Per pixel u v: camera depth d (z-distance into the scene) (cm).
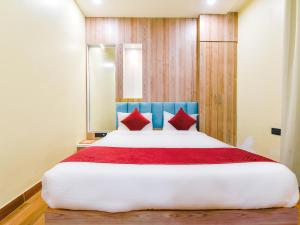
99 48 422
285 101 249
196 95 407
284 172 149
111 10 376
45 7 250
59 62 290
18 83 199
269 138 303
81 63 384
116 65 405
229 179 142
